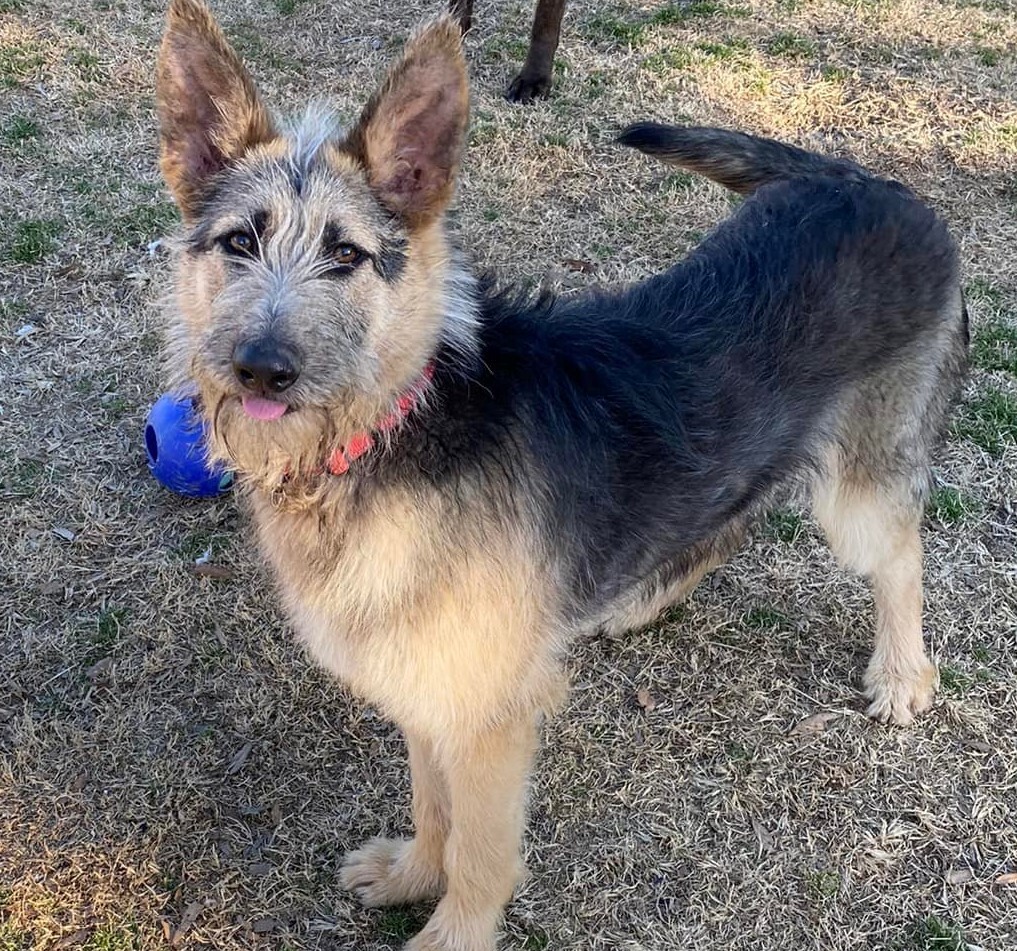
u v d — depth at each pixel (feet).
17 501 4.26
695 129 3.67
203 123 2.47
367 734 3.56
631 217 5.91
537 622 2.62
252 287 2.23
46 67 7.09
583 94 7.07
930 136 6.79
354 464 2.39
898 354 3.25
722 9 8.43
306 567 2.55
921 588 3.65
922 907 3.12
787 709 3.70
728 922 3.10
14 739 3.47
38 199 5.83
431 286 2.40
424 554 2.41
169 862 3.18
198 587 3.99
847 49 7.88
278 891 3.14
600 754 3.54
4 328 5.03
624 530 2.83
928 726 3.63
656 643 3.91
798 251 3.10
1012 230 5.92
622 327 2.88
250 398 2.22
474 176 6.15
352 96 6.87
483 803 2.70
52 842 3.20
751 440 2.97
